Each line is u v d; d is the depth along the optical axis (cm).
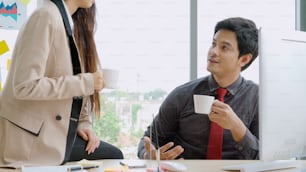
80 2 167
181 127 191
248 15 253
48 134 142
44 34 142
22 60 139
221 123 156
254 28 187
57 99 143
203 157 183
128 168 127
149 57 254
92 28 179
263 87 118
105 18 253
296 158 140
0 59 229
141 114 231
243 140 156
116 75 150
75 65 154
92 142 174
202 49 251
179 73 253
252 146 157
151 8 254
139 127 246
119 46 254
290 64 122
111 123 248
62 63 149
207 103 140
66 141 145
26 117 140
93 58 178
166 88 253
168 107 194
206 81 197
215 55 184
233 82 191
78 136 175
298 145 126
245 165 125
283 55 121
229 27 183
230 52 182
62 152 142
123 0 253
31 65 138
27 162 138
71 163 144
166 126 194
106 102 249
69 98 146
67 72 150
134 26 254
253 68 234
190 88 196
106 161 145
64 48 149
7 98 146
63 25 149
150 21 254
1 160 140
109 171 118
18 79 138
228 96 191
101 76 150
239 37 182
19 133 140
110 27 253
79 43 173
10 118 142
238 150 170
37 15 144
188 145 187
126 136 247
